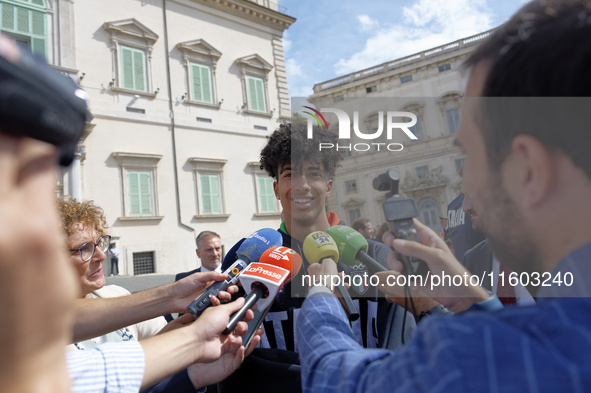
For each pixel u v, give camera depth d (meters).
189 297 1.28
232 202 14.15
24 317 0.29
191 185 13.38
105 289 1.96
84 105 0.34
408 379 0.46
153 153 12.73
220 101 14.41
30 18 11.05
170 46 13.63
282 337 1.14
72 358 0.89
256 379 1.07
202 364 1.10
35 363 0.31
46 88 0.29
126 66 12.59
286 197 1.17
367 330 1.01
